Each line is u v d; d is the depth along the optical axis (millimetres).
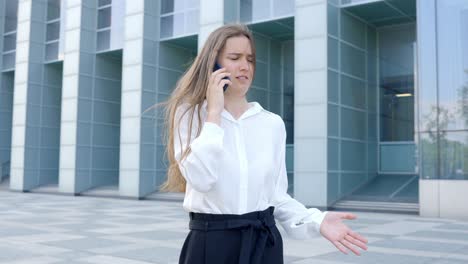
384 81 20156
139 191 22297
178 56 24156
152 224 12094
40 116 28625
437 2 14469
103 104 26172
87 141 25500
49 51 28516
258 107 2094
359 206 16594
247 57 2016
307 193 16938
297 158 17219
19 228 11055
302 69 17203
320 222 2100
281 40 22500
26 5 28438
